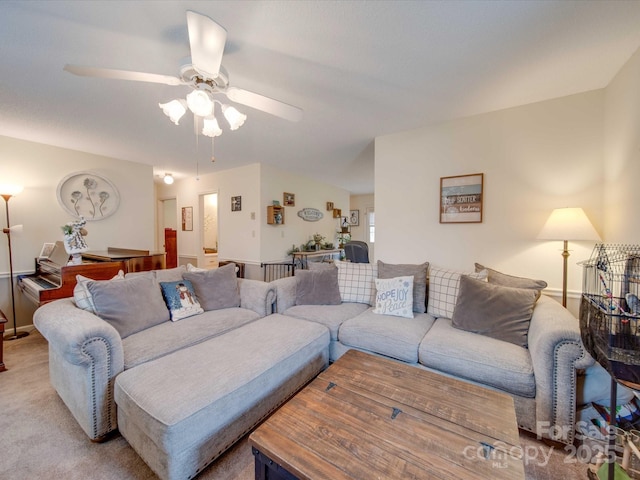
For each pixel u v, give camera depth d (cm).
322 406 121
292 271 489
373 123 281
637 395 136
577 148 223
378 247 322
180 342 190
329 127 291
